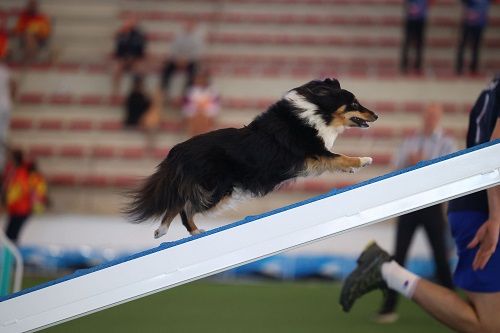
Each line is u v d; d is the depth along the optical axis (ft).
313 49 68.13
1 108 56.54
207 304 35.73
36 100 63.98
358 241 47.91
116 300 17.70
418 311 34.32
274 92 64.08
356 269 22.43
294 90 21.13
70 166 60.23
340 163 20.84
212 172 19.95
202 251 17.67
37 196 43.01
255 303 35.99
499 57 66.95
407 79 63.26
